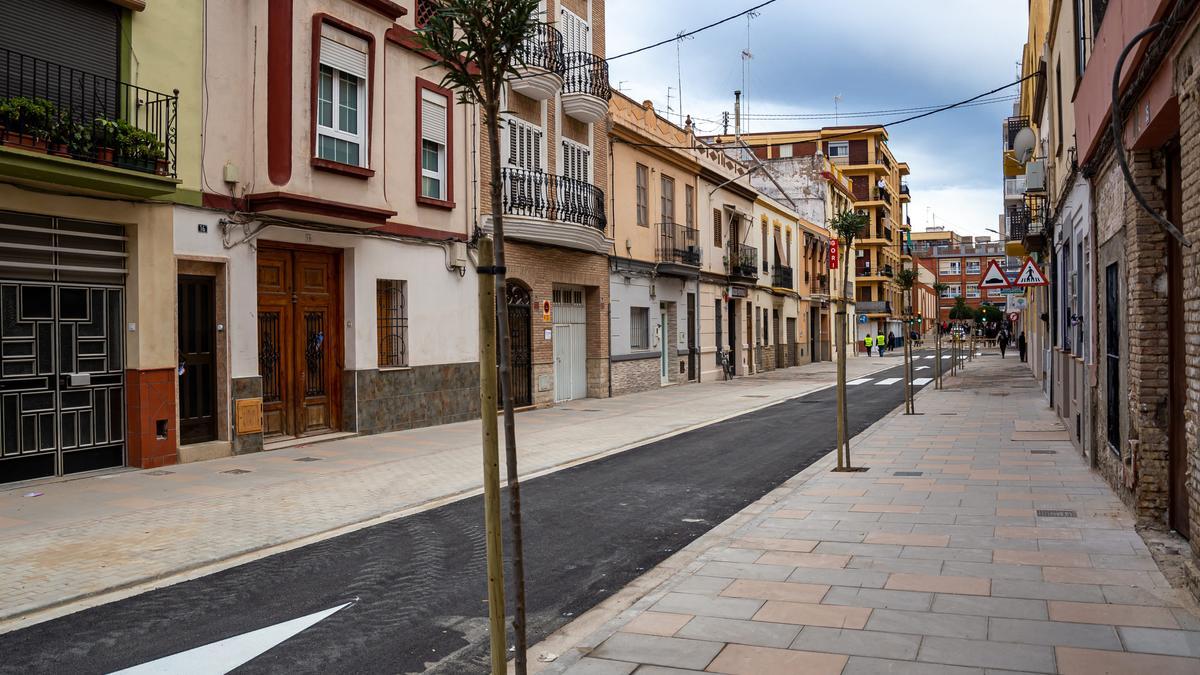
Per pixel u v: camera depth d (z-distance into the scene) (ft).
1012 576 20.17
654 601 19.10
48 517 29.14
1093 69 30.89
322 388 49.60
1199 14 16.21
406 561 24.02
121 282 38.24
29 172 32.24
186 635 18.15
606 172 79.41
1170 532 23.45
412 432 53.06
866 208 235.81
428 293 55.98
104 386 37.63
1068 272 46.65
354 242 49.78
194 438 41.60
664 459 43.04
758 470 39.19
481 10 12.28
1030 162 67.15
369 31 47.98
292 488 34.71
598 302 78.48
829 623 17.28
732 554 23.17
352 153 47.32
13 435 34.32
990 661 14.97
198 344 41.70
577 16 74.43
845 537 24.80
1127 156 24.23
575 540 26.32
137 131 35.96
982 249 349.41
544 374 69.97
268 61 42.88
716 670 14.98
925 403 70.90
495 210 12.49
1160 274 23.68
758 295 126.52
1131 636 15.97
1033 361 108.27
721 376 107.76
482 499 33.09
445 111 57.26
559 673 15.03
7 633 18.39
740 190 115.85
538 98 66.80
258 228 43.45
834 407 70.03
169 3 39.34
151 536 26.61
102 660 16.74
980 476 34.63
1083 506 27.94
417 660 16.56
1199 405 17.48
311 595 20.93
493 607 12.26
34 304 35.01
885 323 239.91
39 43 34.35
